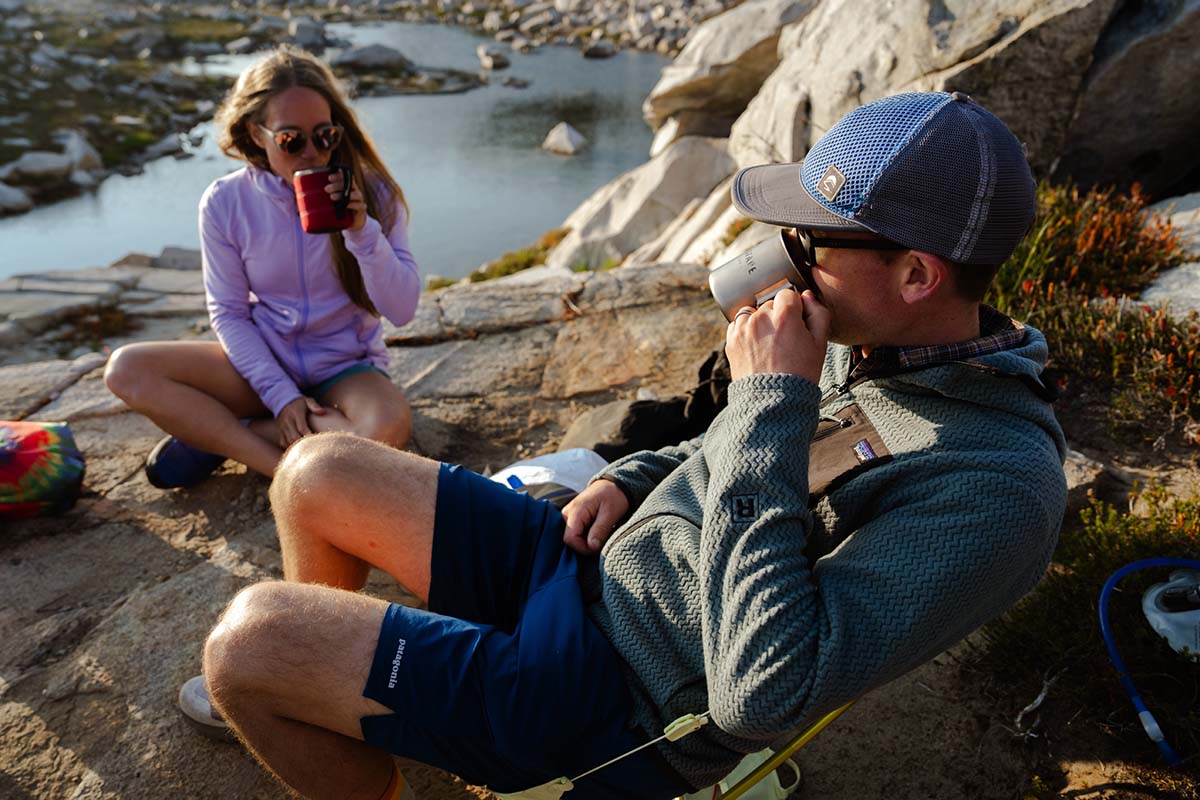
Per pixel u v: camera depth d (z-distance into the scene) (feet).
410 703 4.88
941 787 6.85
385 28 140.46
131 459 11.28
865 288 4.93
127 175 70.18
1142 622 7.43
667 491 5.72
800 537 4.77
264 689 4.85
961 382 4.88
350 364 10.84
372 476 5.76
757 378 4.98
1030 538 4.52
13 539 9.87
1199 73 16.57
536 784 5.15
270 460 10.00
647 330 14.56
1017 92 16.87
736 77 37.78
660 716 5.07
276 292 10.43
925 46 17.92
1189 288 12.55
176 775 7.14
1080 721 7.13
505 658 5.09
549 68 107.96
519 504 6.06
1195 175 18.45
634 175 37.14
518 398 12.85
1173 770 6.62
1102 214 14.08
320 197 9.16
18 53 101.04
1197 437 10.13
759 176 5.46
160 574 9.36
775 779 6.64
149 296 29.07
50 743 7.43
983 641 8.04
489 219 58.13
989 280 4.90
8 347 25.08
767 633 4.46
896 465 4.84
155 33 118.73
